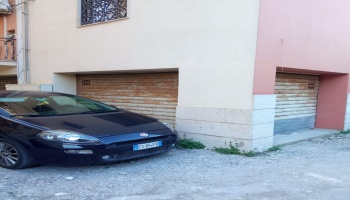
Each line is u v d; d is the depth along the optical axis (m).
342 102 8.64
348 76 8.56
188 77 6.55
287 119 8.12
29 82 10.55
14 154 4.73
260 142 5.96
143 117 5.73
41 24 9.95
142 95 8.37
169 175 4.52
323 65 7.56
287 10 6.27
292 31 6.46
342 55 8.29
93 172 4.63
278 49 6.13
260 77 5.78
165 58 6.92
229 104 5.97
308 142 7.22
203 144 6.34
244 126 5.78
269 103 6.04
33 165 4.81
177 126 6.76
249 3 5.66
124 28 7.66
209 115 6.25
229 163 5.22
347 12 8.34
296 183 4.21
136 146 4.77
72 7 8.91
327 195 3.76
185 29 6.55
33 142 4.49
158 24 7.00
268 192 3.85
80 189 3.91
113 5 8.03
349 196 3.74
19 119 4.80
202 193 3.80
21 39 10.71
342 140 7.51
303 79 8.49
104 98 9.41
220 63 6.07
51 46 9.66
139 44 7.38
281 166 5.05
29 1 10.34
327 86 8.91
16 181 4.20
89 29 8.48
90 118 5.14
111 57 8.00
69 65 9.12
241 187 4.03
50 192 3.79
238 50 5.82
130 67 7.60
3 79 13.17
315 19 7.15
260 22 5.61
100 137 4.49
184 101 6.64
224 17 5.98
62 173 4.58
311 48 7.10
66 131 4.47
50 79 9.76
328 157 5.71
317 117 9.12
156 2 7.00
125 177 4.41
